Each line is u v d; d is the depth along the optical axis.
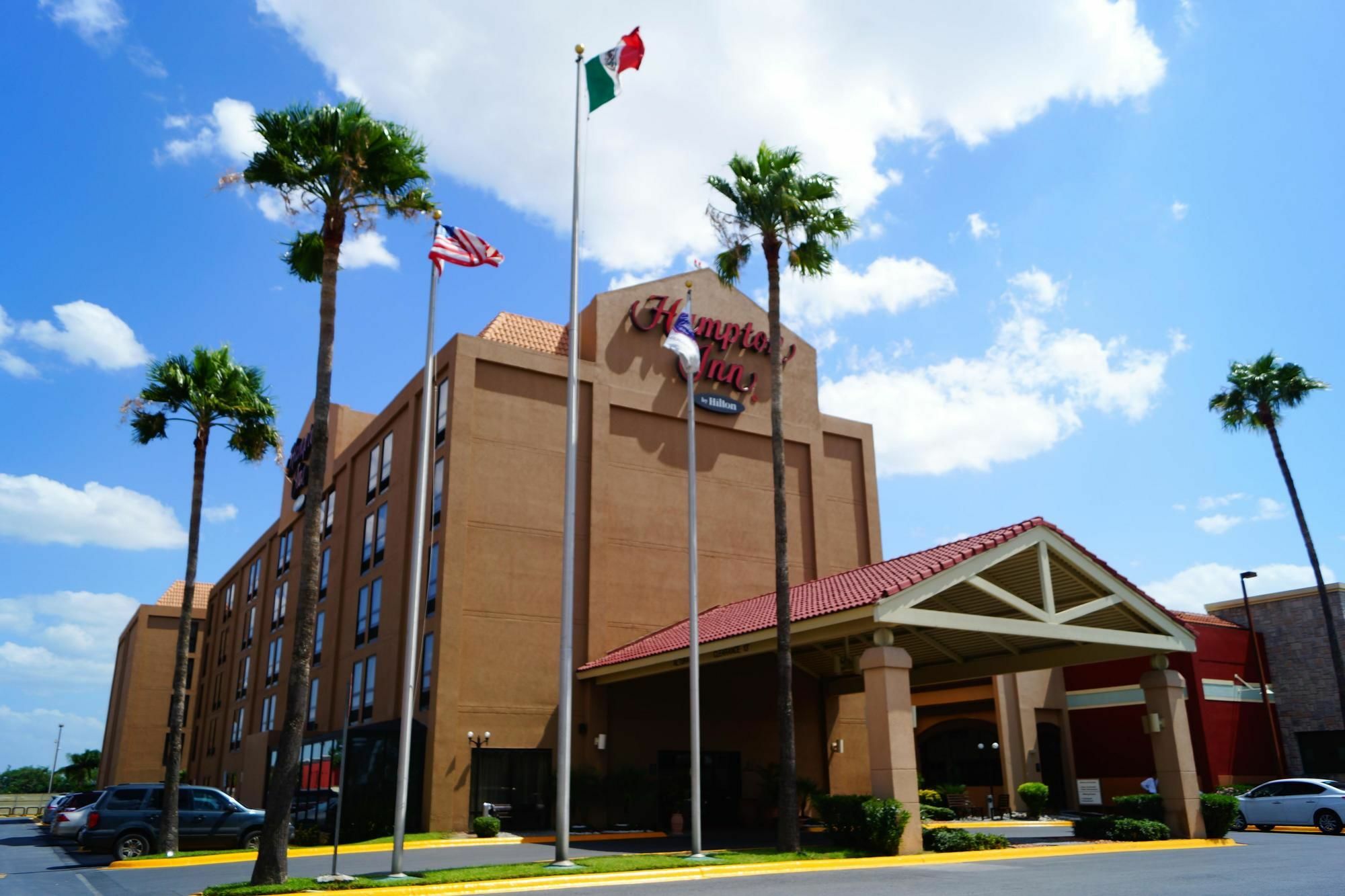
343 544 36.22
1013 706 34.12
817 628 20.44
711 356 33.88
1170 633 22.73
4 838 31.58
